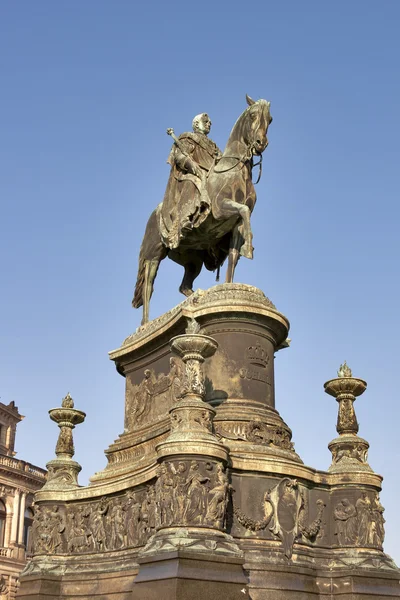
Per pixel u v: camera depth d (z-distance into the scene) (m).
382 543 10.51
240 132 12.24
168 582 8.31
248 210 11.60
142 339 12.36
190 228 12.37
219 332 11.28
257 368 11.20
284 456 10.34
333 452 11.12
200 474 9.03
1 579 39.75
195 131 13.54
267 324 11.43
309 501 10.37
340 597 9.87
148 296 13.77
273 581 9.24
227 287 11.57
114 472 11.69
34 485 43.56
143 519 10.20
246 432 10.49
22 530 42.06
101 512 11.27
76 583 11.12
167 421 11.37
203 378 9.94
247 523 9.53
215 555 8.55
